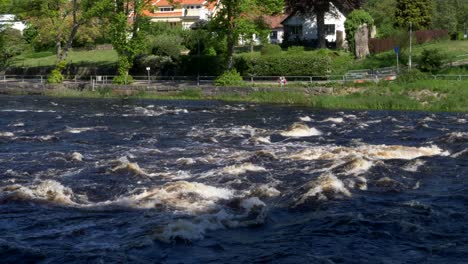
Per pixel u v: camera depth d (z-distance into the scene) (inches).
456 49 2600.9
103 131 1175.6
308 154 869.2
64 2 2524.6
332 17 3122.5
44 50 3484.3
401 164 799.1
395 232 523.8
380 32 3152.1
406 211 582.6
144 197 634.8
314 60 2226.9
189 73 2532.0
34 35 3472.0
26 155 889.5
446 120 1357.0
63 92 2269.9
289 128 1144.8
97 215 578.6
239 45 3267.7
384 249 484.7
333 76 2133.4
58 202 623.5
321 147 950.4
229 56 2223.2
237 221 553.0
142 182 713.0
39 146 983.0
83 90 2292.1
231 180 714.2
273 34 3599.9
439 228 534.0
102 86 2283.5
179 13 4148.6
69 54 3245.6
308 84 2032.5
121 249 482.3
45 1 2512.3
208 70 2479.1
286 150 935.7
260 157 855.1
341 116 1476.4
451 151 888.9
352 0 2915.8
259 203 609.3
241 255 471.5
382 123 1309.1
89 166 802.8
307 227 538.6
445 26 3368.6
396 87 1868.8
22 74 2918.3
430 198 634.2
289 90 2000.5
